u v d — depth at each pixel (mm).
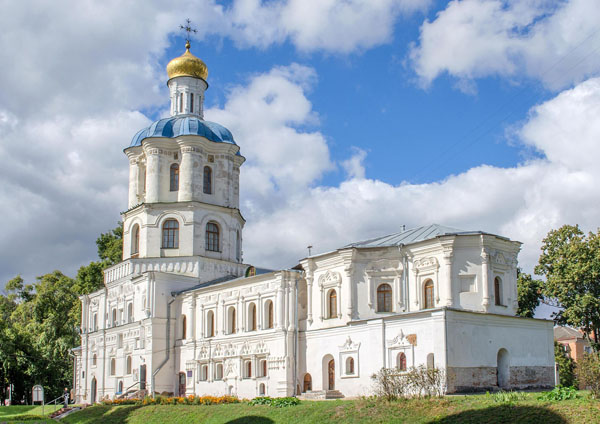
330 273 57094
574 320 66062
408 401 37062
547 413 30688
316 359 56250
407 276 54500
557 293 68250
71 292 100312
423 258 53719
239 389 60656
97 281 98750
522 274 76375
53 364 90812
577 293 67188
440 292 52250
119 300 75438
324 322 56594
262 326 59812
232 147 76250
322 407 40281
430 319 46719
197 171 73250
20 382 91312
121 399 61844
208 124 77812
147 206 72188
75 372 85250
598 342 67938
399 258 54938
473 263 52219
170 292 69438
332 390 53594
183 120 75688
